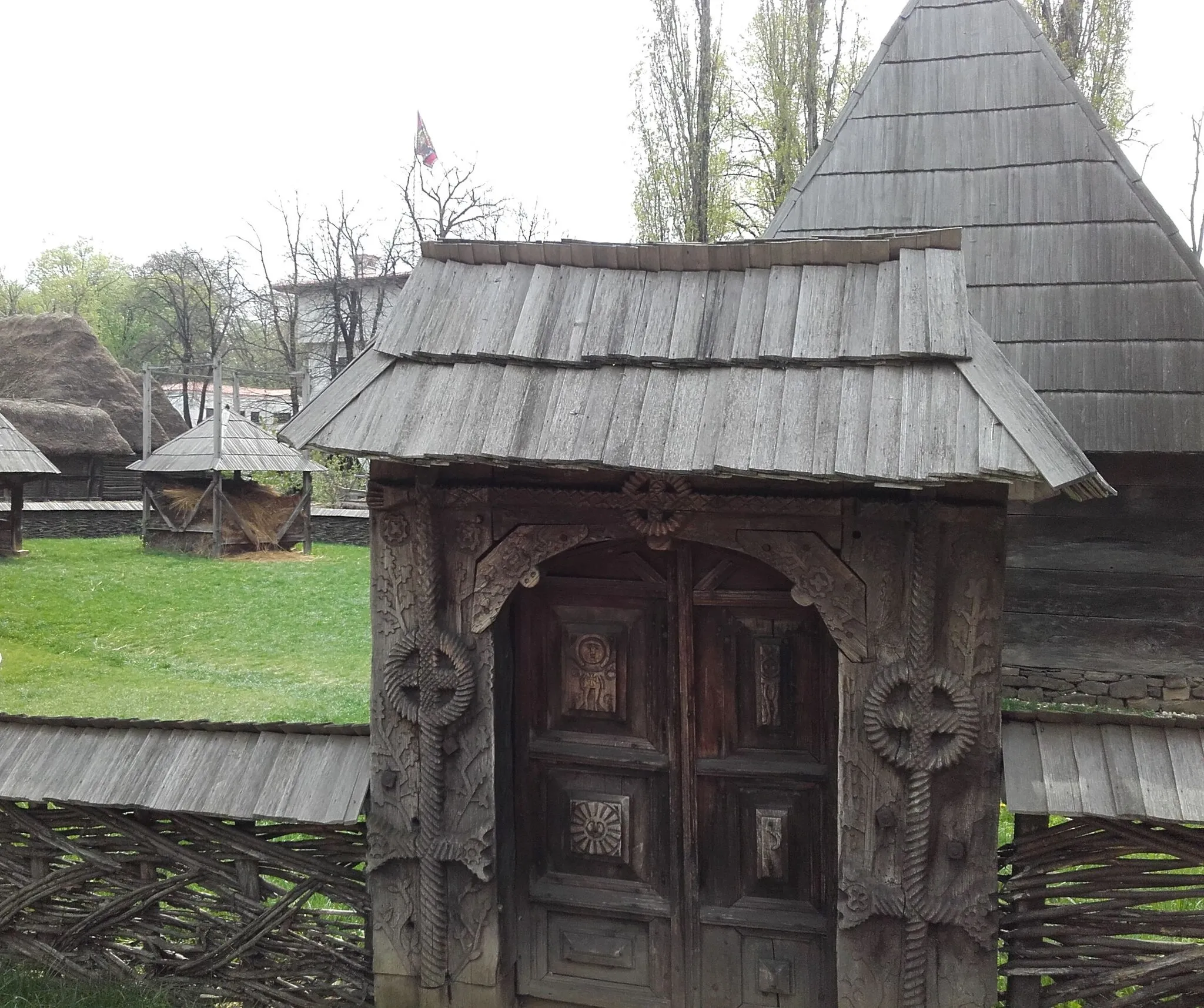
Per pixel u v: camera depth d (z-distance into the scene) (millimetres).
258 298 29766
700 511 3146
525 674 3607
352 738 3648
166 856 3824
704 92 17547
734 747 3438
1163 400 7031
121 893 3920
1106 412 7086
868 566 3051
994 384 2824
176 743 3746
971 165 7691
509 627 3557
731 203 18875
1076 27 14023
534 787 3639
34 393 24234
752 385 2996
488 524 3346
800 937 3408
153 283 36562
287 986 3791
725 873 3479
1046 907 3293
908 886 3078
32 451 16172
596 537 3252
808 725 3383
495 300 3377
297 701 9070
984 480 2660
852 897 3127
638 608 3494
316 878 3701
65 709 8609
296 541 19328
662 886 3537
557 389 3113
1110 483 7805
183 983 3855
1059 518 7934
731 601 3363
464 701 3348
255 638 12078
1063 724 3184
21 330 25406
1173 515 7711
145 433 18109
